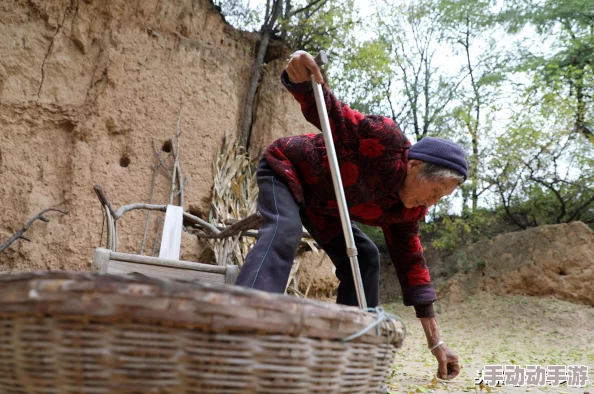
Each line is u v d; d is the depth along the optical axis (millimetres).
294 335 908
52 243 4891
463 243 11641
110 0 5586
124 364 831
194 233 4824
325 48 8406
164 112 5758
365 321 1028
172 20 6098
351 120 1892
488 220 10945
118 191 5316
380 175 1929
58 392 857
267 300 882
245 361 869
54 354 847
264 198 1908
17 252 4746
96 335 833
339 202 1645
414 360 4230
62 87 5234
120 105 5492
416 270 2340
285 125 7121
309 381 936
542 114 10086
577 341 6859
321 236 2236
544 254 8734
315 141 1976
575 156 10250
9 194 4844
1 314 884
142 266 2576
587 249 8461
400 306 10062
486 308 8625
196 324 834
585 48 11367
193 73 6031
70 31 5371
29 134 5039
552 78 10414
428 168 1929
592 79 10305
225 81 6289
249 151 6914
